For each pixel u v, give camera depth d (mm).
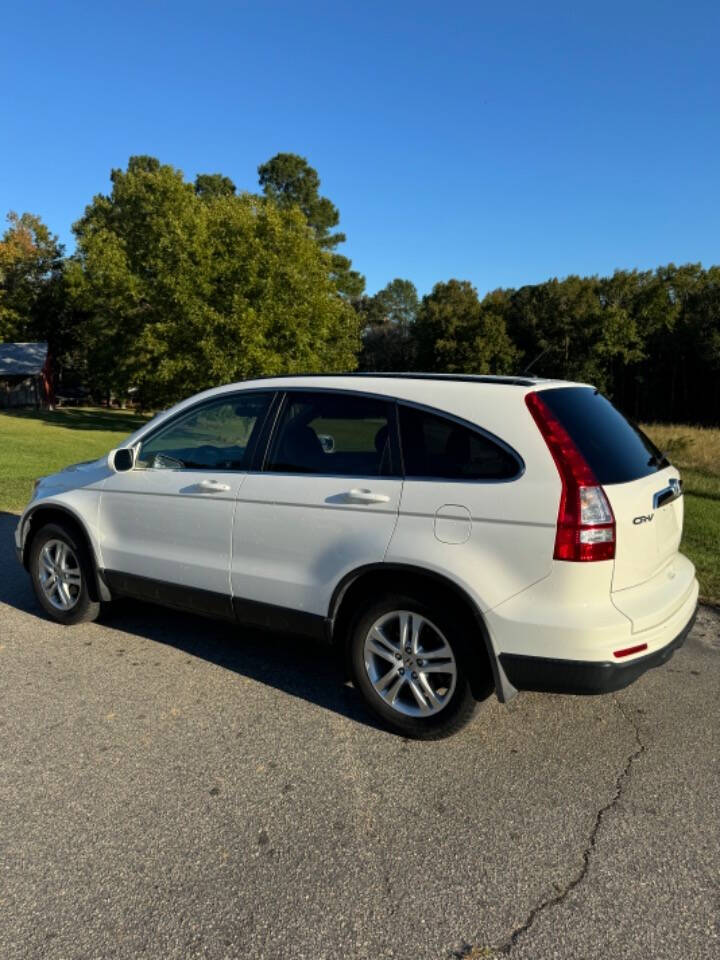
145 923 2262
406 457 3354
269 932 2234
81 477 4707
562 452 3002
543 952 2170
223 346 29422
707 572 6383
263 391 3957
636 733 3541
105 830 2715
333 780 3080
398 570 3271
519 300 58281
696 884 2469
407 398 3432
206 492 3955
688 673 4293
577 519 2910
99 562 4531
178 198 31953
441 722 3320
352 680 3578
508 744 3418
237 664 4277
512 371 54812
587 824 2803
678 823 2816
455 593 3145
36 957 2117
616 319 51188
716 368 48594
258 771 3139
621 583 3002
